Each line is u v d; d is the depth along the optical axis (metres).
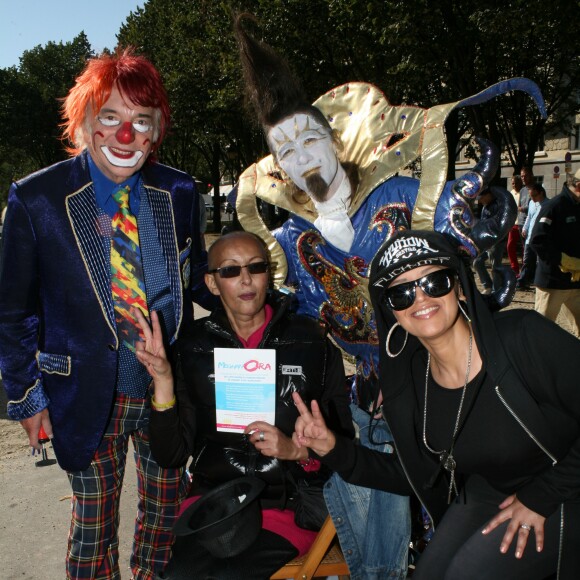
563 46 12.21
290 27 13.20
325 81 14.45
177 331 2.40
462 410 1.95
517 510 1.87
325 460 2.05
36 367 2.24
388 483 2.12
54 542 3.23
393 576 2.21
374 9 10.96
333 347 2.42
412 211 2.48
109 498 2.37
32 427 2.26
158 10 24.14
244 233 2.28
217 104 17.09
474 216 2.39
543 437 1.86
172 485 2.50
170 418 2.19
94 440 2.23
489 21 10.48
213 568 2.01
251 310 2.26
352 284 2.62
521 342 1.86
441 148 2.43
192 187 2.47
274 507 2.26
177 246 2.38
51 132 41.34
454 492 2.18
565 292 5.79
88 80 2.13
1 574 2.97
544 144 26.08
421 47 11.31
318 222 2.64
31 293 2.19
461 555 1.93
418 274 1.85
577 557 1.87
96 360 2.20
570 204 5.67
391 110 2.55
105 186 2.24
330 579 2.46
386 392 2.08
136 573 2.57
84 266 2.16
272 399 2.20
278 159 2.60
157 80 2.20
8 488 3.83
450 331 1.93
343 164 2.57
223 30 15.81
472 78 12.34
